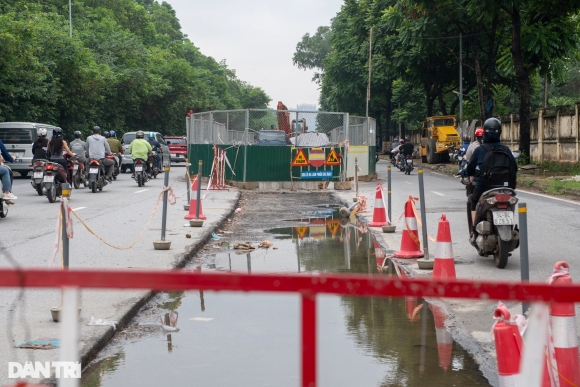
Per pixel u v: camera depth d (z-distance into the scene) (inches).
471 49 1667.1
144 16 3533.5
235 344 229.1
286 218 635.5
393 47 1765.5
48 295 286.4
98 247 418.0
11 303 271.7
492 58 1485.0
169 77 2711.6
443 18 1475.1
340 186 985.5
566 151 1275.8
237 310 279.6
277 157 985.5
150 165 1088.2
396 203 736.3
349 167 1016.9
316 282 87.8
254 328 250.5
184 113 2854.3
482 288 87.7
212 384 188.7
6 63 1336.1
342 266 381.7
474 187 406.0
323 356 214.7
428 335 239.0
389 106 2699.3
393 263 391.5
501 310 155.6
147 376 196.1
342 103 2556.6
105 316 252.1
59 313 243.3
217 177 975.0
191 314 272.8
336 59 2416.3
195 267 376.2
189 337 238.4
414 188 965.2
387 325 253.0
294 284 88.0
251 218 634.8
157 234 481.1
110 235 473.7
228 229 551.5
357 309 279.0
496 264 371.9
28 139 1120.2
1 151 585.6
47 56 1660.9
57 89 1587.1
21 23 1349.7
